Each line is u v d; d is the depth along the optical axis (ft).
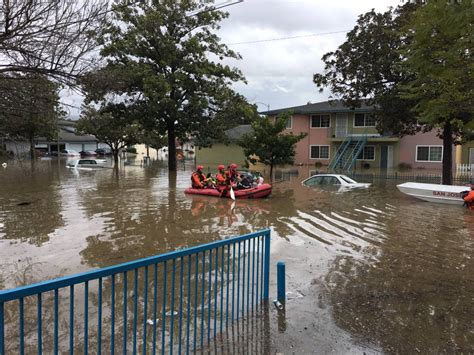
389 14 61.16
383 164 114.42
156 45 86.02
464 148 104.88
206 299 17.49
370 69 62.08
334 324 15.01
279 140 79.05
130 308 16.47
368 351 13.03
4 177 85.61
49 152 214.07
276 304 16.71
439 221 36.58
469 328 14.83
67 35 22.35
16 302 17.29
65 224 35.04
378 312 16.22
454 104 21.68
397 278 20.63
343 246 27.45
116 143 132.77
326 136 121.60
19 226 34.06
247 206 45.88
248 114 85.56
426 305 17.02
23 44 21.31
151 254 25.31
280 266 16.84
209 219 37.70
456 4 18.25
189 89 89.56
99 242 28.43
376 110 69.36
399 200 50.19
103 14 23.16
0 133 36.83
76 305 16.78
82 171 105.19
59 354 12.84
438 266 22.81
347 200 50.55
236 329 14.42
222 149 143.02
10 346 13.48
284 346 13.21
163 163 150.61
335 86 69.10
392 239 29.55
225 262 22.98
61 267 22.63
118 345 13.34
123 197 53.57
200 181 58.03
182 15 88.53
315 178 69.31
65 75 23.25
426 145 108.78
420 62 22.27
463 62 20.43
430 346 13.42
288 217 38.70
